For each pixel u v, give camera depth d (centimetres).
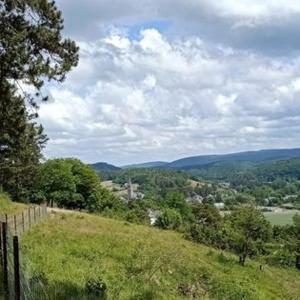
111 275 2278
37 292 1452
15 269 1191
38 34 2030
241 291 3116
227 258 5072
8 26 1983
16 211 4403
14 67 1978
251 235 5666
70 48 2131
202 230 6738
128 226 5109
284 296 4097
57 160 9400
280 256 7600
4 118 2248
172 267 3083
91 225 4253
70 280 1917
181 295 2425
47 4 2036
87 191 9938
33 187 8481
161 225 10694
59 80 2125
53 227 3588
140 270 2573
